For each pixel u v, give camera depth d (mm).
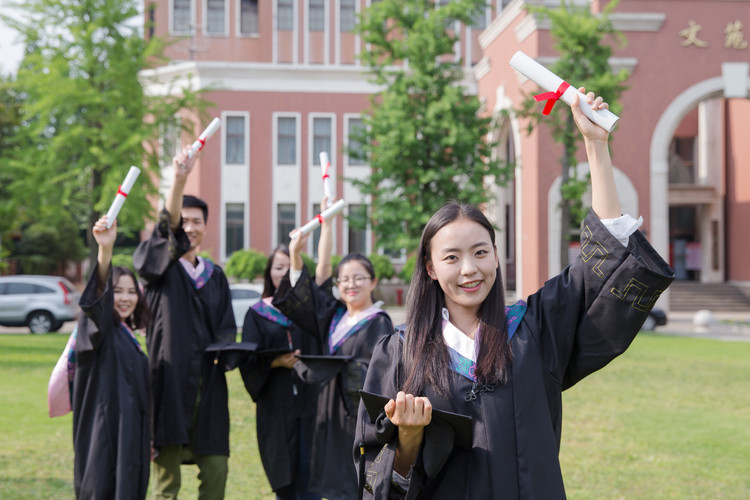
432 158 20359
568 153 17984
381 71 20469
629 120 21766
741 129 28344
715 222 29109
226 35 31250
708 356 13188
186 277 4449
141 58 18969
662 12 21875
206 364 4414
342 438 4281
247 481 5512
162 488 4262
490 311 2078
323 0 31391
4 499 4812
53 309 17781
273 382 4590
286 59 31312
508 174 20547
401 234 19750
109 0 18328
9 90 22781
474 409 1990
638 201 21750
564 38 17297
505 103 24062
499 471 1931
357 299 4434
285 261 4906
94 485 3748
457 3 19781
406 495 1971
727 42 21922
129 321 4184
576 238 21844
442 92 20172
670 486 5359
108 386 3824
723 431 7219
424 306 2145
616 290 1981
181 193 4230
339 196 28297
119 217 18203
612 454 6316
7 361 11789
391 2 20000
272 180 28109
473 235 2061
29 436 6828
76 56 18438
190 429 4414
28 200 19031
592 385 9992
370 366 2205
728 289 27812
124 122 18172
